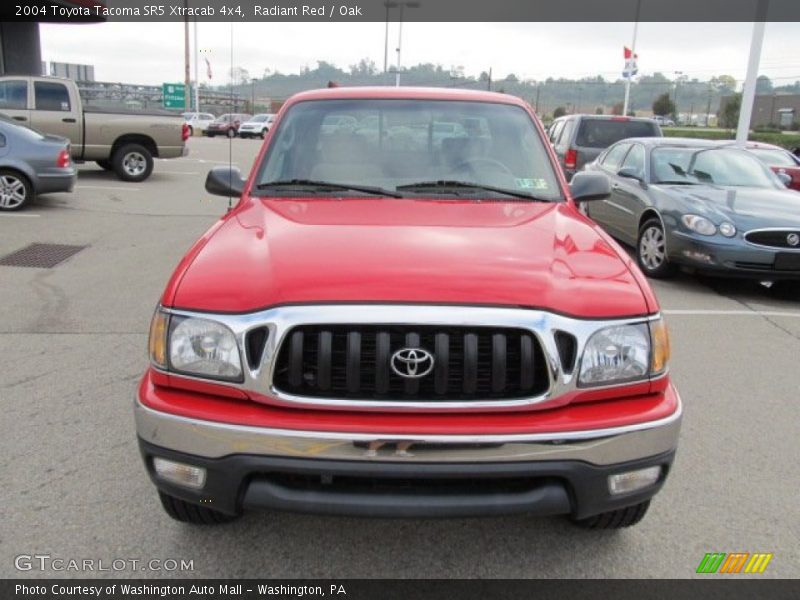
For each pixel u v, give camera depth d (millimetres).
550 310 2322
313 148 3756
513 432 2230
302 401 2266
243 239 2791
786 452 3736
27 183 10688
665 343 2502
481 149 3795
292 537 2895
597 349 2352
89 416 3939
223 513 2508
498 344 2270
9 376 4512
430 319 2242
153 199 12727
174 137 15453
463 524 3010
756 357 5281
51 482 3240
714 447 3775
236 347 2307
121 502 3094
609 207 9102
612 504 2379
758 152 13430
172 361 2387
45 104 14117
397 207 3250
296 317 2262
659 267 7723
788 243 6820
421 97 4004
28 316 5785
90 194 13039
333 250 2596
